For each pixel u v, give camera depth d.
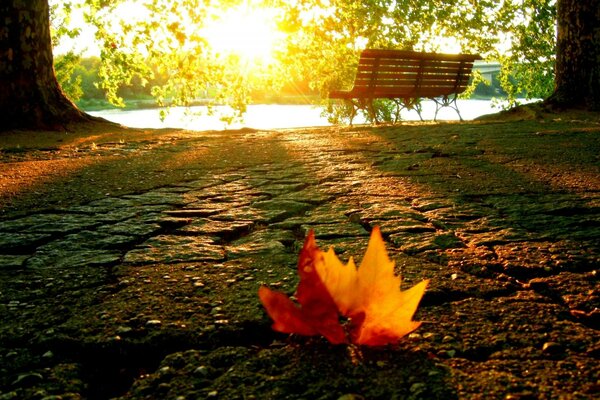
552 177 4.18
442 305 1.78
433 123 9.95
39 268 2.28
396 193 3.76
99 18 12.23
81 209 3.42
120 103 13.66
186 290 1.97
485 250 2.39
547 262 2.21
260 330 1.64
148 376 1.39
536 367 1.37
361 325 1.37
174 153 6.23
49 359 1.49
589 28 10.15
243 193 3.89
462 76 11.08
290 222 3.01
